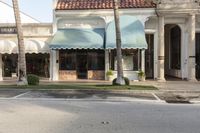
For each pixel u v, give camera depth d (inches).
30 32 1113.4
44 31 1109.1
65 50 1121.4
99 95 730.2
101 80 1092.5
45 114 468.1
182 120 424.5
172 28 1247.5
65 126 378.3
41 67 1140.5
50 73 1121.4
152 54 1128.2
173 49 1237.7
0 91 799.1
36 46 1075.9
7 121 409.7
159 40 1063.6
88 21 1103.0
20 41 866.8
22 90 802.2
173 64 1238.3
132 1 1093.1
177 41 1187.3
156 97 709.3
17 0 861.2
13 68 1143.6
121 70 873.5
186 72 1112.8
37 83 909.8
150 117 446.0
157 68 1084.5
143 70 1094.4
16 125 383.2
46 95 729.6
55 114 468.4
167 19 1110.4
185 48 1112.8
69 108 534.0
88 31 1081.4
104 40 1045.8
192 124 396.8
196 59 1127.6
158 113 484.4
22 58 874.1
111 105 580.4
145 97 706.8
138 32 1030.4
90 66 1121.4
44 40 1108.5
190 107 562.6
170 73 1268.5
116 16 857.5
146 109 529.3
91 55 1120.2
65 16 1099.9
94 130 356.8
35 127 371.6
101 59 1118.4
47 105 570.6
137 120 421.1
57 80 1104.2
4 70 1145.4
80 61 1123.9
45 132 345.4
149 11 1067.3
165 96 727.1
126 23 1048.8
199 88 844.0
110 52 1099.9
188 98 697.6
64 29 1107.3
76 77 1126.4
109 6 1078.4
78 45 1031.0
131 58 1103.6
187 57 1100.5
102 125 385.4
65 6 1103.0
